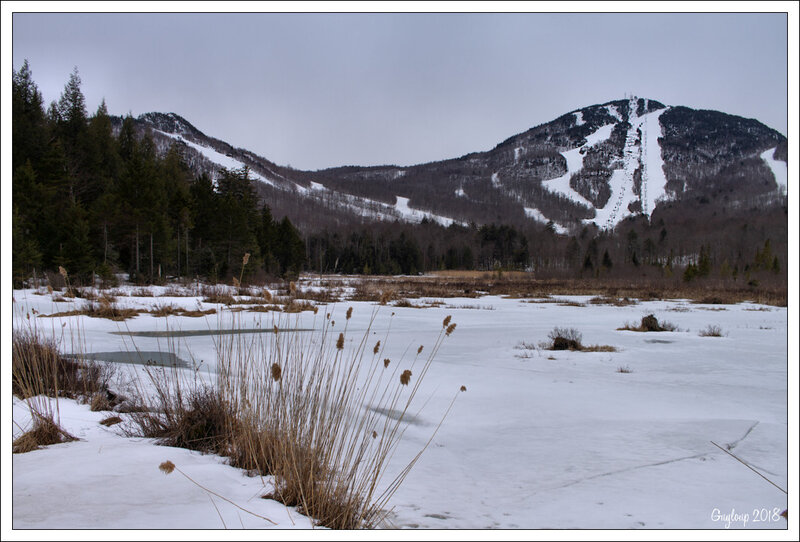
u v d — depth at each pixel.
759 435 5.96
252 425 4.34
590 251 130.00
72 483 3.37
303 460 3.54
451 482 4.43
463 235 158.62
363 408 7.16
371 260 118.19
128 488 3.30
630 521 3.47
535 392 8.67
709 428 6.27
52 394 6.48
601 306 34.28
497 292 50.78
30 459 3.97
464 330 19.06
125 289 33.66
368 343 14.48
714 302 37.75
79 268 32.34
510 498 3.99
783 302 36.81
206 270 48.00
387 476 4.50
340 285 51.22
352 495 3.63
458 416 7.25
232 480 3.69
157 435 5.03
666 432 6.16
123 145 76.00
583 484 4.38
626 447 5.61
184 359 11.22
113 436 5.04
